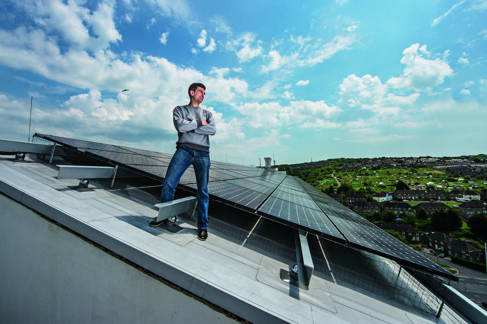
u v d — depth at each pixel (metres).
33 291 3.15
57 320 2.96
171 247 2.60
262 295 2.13
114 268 2.51
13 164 4.84
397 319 2.58
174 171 3.11
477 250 67.56
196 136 3.19
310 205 6.93
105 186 4.61
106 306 2.59
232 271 2.43
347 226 4.85
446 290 3.30
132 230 2.75
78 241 2.71
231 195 4.16
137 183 5.32
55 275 2.92
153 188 5.15
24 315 3.30
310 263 2.58
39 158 6.07
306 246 3.10
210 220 4.24
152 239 2.67
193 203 3.79
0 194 3.38
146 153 8.64
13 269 3.34
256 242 3.75
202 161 3.21
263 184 8.82
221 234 3.71
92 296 2.67
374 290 3.19
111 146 7.78
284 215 3.70
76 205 3.09
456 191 134.25
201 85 3.44
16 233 3.23
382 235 5.19
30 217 3.06
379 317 2.52
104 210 3.25
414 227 98.12
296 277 2.81
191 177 5.16
